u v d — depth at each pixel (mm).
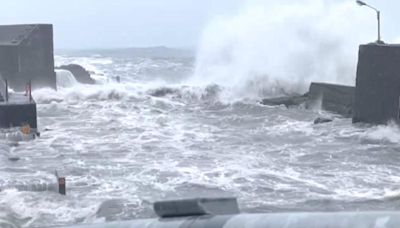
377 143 30000
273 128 36062
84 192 20203
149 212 16844
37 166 24422
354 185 21375
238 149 29094
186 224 2920
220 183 21672
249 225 2811
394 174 23219
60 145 29906
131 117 40719
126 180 22109
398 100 32938
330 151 28203
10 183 20531
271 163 25547
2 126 33625
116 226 3141
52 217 17203
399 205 17984
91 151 28203
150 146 29719
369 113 35188
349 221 2682
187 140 31734
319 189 20766
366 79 35375
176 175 22984
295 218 2811
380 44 35406
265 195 19828
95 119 39656
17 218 17078
